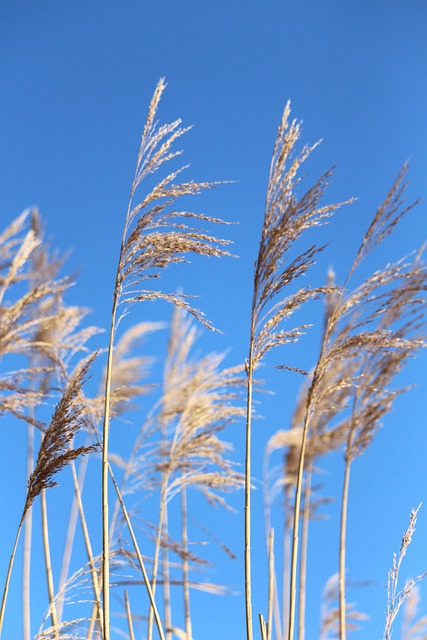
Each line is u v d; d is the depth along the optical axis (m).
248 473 1.45
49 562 1.77
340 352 1.55
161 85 1.56
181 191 1.54
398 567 1.57
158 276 1.53
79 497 1.83
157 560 1.82
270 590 1.70
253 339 1.50
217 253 1.52
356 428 1.84
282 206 1.52
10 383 1.61
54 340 1.88
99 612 1.61
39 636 1.54
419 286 1.55
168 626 1.87
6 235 1.68
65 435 1.53
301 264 1.50
